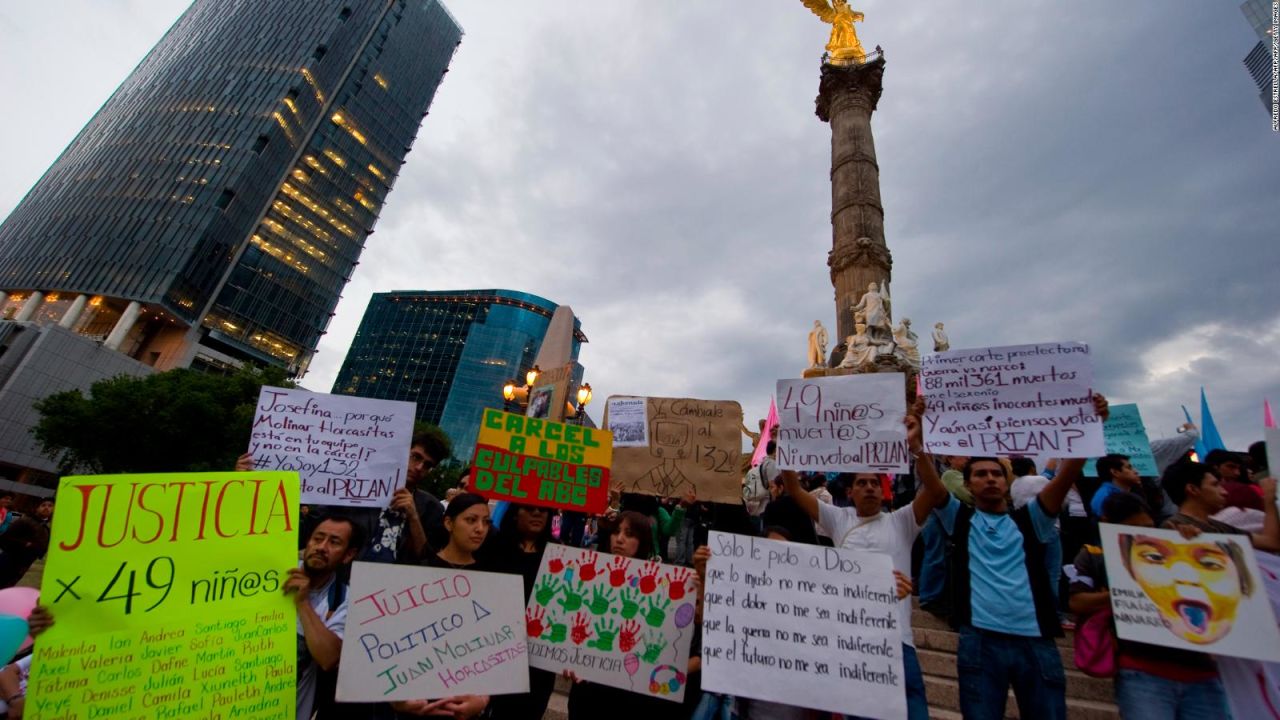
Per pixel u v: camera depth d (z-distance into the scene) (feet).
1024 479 22.18
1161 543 11.50
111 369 194.80
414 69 358.84
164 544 10.36
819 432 14.69
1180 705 11.25
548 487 19.36
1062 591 21.81
